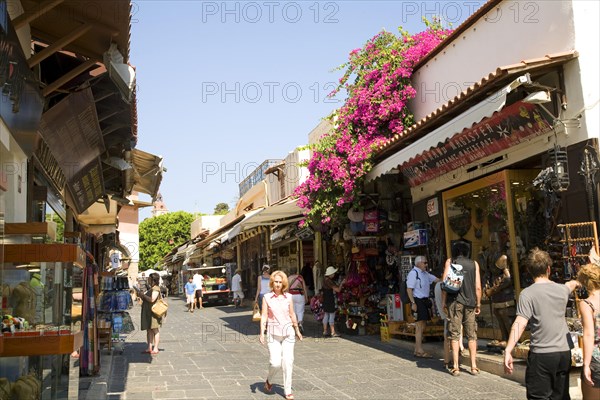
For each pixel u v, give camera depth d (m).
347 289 15.16
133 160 11.38
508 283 9.12
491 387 7.75
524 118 8.73
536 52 9.10
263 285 15.80
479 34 10.80
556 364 5.15
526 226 9.67
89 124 7.84
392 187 14.52
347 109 14.17
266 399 7.75
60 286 5.12
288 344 7.86
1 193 4.63
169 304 36.00
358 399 7.55
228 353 12.43
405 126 13.29
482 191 10.60
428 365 9.69
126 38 5.93
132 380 9.37
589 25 8.23
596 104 8.02
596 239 7.56
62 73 7.60
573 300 7.86
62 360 5.39
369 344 12.70
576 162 8.09
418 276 10.59
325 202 14.23
